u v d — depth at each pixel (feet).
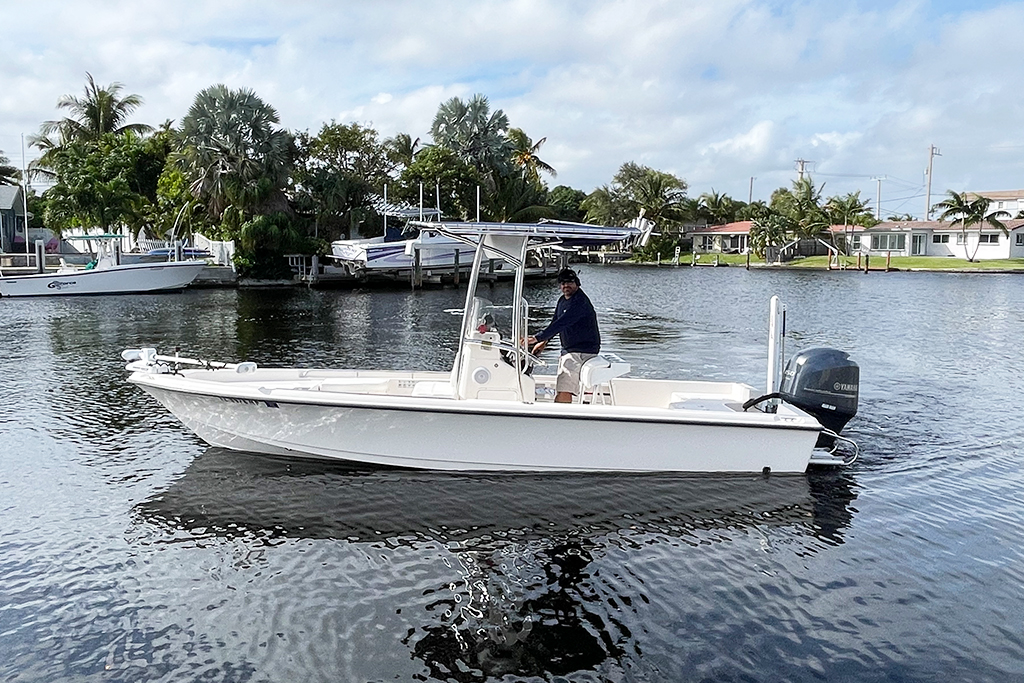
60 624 16.30
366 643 15.71
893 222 224.94
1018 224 191.11
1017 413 34.09
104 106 162.50
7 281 97.76
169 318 75.56
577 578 18.45
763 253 212.43
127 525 21.34
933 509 22.65
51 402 35.42
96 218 130.72
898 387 39.86
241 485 24.20
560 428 23.93
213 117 129.90
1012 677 14.60
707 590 17.89
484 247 25.54
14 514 22.07
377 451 24.97
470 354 25.36
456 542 20.33
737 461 24.75
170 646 15.56
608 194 226.99
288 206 142.31
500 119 172.24
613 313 80.48
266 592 17.70
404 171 158.40
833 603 17.30
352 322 73.26
